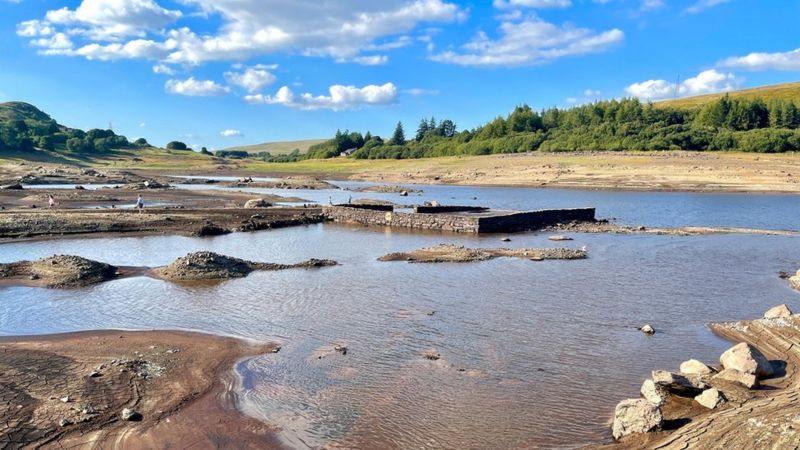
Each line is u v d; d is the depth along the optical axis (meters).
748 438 14.19
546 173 126.31
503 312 26.98
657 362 20.88
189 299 29.23
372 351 21.69
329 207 68.44
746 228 57.34
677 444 14.31
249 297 29.66
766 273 36.19
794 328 23.16
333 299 29.27
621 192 101.38
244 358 20.86
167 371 19.53
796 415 15.18
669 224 61.81
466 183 126.12
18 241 47.00
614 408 17.12
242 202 81.94
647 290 31.48
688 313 27.09
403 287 31.91
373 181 146.00
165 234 52.31
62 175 133.25
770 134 132.50
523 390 18.30
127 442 14.84
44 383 18.12
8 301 28.61
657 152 136.88
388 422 16.16
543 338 23.30
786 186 97.50
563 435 15.46
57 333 23.75
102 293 30.39
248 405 17.14
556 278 34.31
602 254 42.81
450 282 33.12
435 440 15.20
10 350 21.31
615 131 157.75
